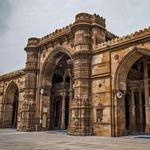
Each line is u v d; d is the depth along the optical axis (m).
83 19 33.56
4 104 54.38
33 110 40.31
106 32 37.00
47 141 21.88
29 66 42.31
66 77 48.28
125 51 28.77
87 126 29.88
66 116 48.06
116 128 27.84
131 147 17.06
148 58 34.03
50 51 40.62
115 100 28.73
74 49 33.88
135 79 39.41
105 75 30.25
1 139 23.97
